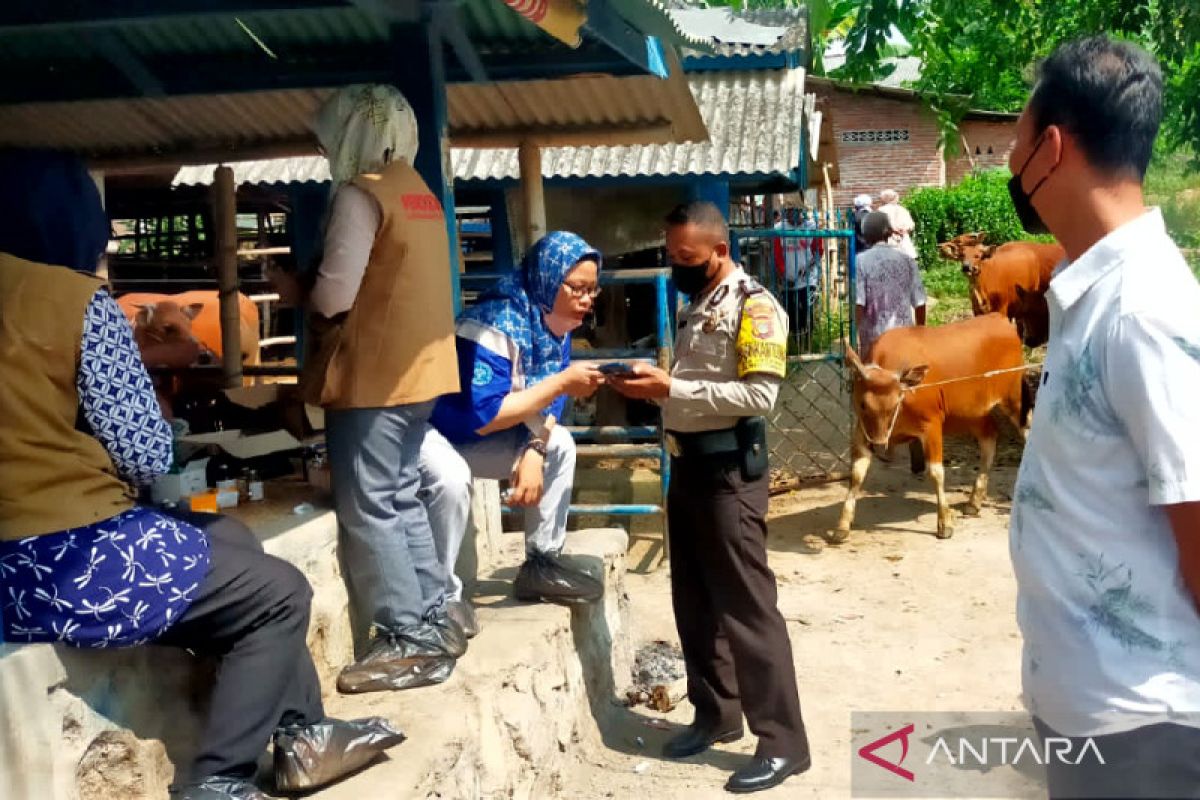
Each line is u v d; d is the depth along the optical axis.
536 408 3.92
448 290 3.72
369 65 4.68
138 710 2.77
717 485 3.93
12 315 2.49
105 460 2.62
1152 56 1.97
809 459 9.23
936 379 7.40
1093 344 1.86
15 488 2.49
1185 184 9.94
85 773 2.62
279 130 5.68
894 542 7.45
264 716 2.78
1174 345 1.77
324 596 3.61
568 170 8.61
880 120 25.22
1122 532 1.85
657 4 4.27
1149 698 1.83
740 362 3.87
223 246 5.55
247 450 4.03
